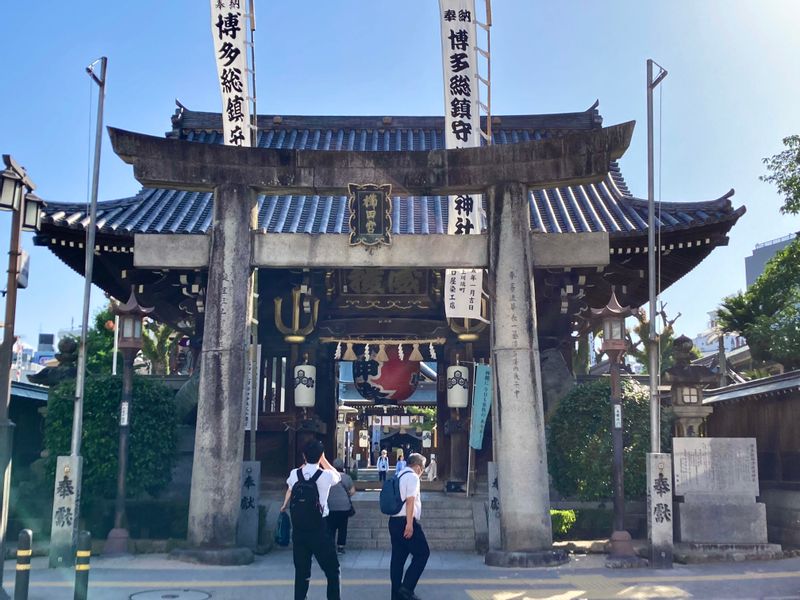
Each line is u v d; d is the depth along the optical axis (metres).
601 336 14.63
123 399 15.30
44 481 16.19
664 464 13.38
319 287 22.22
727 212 19.11
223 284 14.52
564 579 11.95
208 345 14.39
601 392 16.78
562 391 19.92
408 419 48.69
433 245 14.73
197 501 13.94
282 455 21.77
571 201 23.08
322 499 9.17
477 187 14.82
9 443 9.80
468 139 18.83
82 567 8.62
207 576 12.10
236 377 14.26
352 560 14.69
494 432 14.21
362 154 14.86
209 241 14.90
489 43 19.08
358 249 14.70
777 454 17.98
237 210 14.75
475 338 21.50
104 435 15.98
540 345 21.61
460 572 12.70
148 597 10.30
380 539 16.89
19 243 10.62
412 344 22.27
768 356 28.47
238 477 14.05
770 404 18.47
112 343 37.84
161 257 14.86
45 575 12.16
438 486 21.67
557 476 16.78
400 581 9.55
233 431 14.09
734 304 31.42
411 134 28.56
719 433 21.84
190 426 18.75
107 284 23.05
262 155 14.88
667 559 13.10
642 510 16.88
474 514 17.31
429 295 22.31
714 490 14.58
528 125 27.89
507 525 13.59
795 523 16.48
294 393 21.64
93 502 15.92
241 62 19.11
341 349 22.98
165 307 21.78
